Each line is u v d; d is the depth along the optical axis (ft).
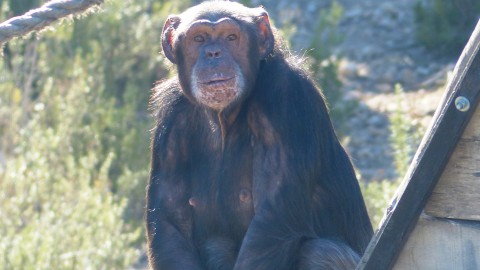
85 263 78.84
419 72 126.72
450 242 35.37
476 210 34.83
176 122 46.55
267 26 45.01
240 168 45.70
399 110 79.66
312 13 145.89
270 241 42.11
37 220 84.33
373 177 102.17
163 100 47.37
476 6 131.34
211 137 46.26
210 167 46.24
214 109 44.16
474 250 35.12
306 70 45.83
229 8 45.29
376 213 76.18
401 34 139.74
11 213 86.12
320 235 45.14
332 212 45.44
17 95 105.81
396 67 129.39
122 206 87.92
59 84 110.93
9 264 75.66
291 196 42.80
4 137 102.32
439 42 131.85
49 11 41.45
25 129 99.25
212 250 45.29
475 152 34.68
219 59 43.01
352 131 112.88
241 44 43.75
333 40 118.52
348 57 134.00
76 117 102.53
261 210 42.88
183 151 46.60
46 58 112.98
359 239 46.75
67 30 115.75
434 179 34.30
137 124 105.09
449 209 35.17
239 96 43.57
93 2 42.04
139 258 90.74
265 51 44.80
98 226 83.25
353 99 114.21
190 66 44.27
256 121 44.45
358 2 152.25
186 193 46.47
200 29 43.50
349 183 46.11
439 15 133.08
